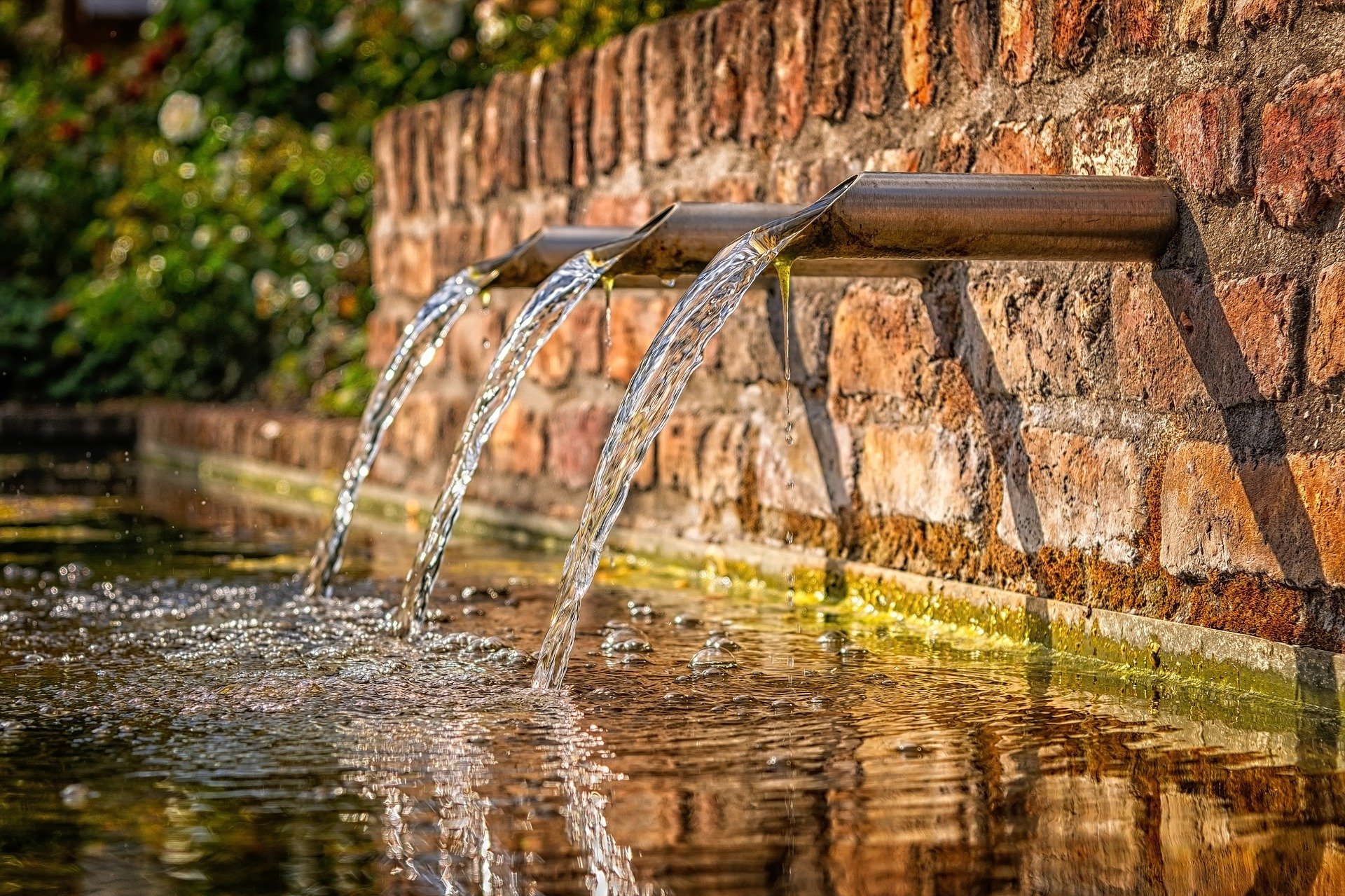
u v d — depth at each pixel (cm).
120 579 646
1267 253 394
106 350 1527
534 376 811
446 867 271
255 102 1463
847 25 568
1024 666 447
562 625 432
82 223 1686
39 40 1959
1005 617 494
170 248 1435
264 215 1350
